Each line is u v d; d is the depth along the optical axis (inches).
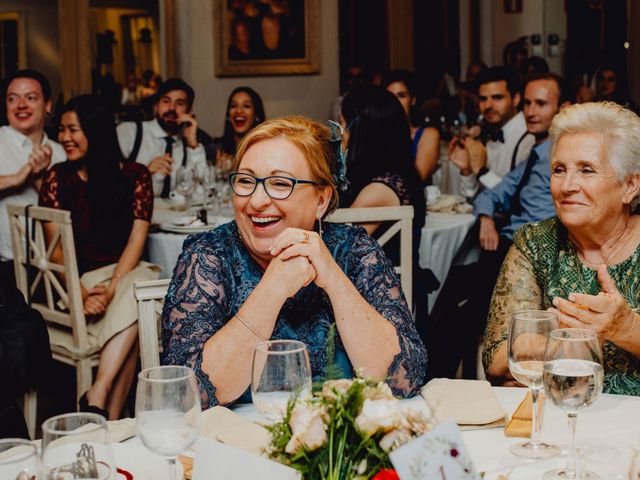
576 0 470.6
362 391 45.9
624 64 468.1
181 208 193.5
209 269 79.5
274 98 353.1
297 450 45.4
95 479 45.8
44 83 187.9
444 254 167.9
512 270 91.5
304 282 73.9
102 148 153.9
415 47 428.1
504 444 63.2
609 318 76.6
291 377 54.2
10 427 96.4
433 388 73.9
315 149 77.9
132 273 149.2
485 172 201.8
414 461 44.1
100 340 141.6
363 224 134.5
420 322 149.9
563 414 69.0
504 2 472.4
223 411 67.3
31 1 385.1
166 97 237.9
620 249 86.4
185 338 76.2
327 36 360.8
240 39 343.3
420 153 220.8
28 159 181.5
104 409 139.5
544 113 184.4
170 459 52.4
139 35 344.5
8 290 100.5
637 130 82.7
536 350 62.4
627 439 64.1
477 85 223.3
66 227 137.3
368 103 137.8
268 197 76.4
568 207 84.6
